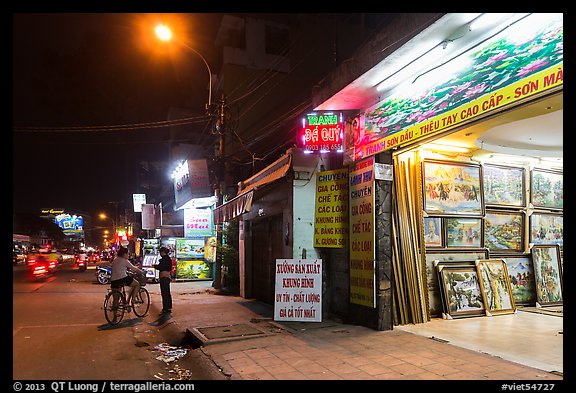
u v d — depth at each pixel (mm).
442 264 8477
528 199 9719
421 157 8547
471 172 9109
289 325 8031
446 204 8734
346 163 8469
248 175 16547
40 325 8977
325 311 8906
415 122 6594
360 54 6859
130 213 46625
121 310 9516
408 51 5973
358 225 7984
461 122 5645
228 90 20875
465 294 8406
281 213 10125
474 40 5582
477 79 5391
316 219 9016
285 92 21172
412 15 5684
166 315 9805
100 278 18938
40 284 18703
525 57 4734
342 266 8664
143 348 7086
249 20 21719
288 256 9266
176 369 5820
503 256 9328
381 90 7332
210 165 17156
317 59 21531
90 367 5879
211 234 19312
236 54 21328
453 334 6887
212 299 12602
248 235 12992
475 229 9133
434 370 5051
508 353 5715
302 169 9156
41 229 66688
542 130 7543
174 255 21422
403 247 7992
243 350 6316
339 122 8641
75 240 81875
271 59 21688
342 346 6355
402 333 7062
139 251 29234
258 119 20594
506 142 8453
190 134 28922
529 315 8445
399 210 8062
